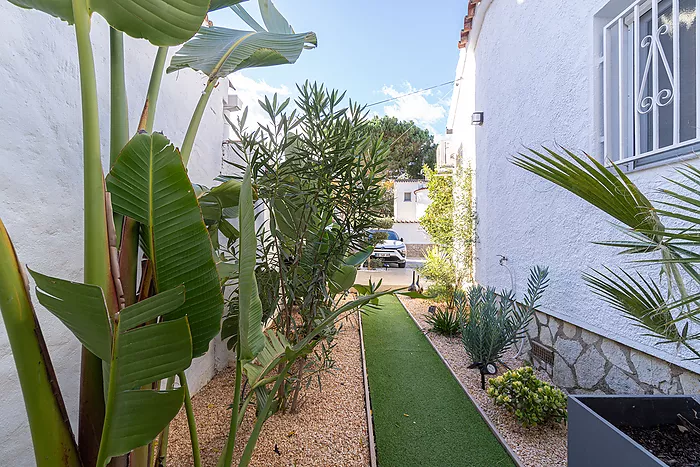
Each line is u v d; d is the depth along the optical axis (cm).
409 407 294
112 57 133
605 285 179
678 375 205
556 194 322
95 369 116
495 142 473
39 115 161
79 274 184
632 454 135
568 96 303
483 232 540
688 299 122
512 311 370
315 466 217
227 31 210
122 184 111
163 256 114
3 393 144
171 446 235
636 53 239
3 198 145
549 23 331
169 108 277
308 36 207
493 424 264
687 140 207
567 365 308
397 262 1277
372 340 488
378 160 244
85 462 113
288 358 150
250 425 263
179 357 94
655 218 133
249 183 119
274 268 257
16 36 150
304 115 230
